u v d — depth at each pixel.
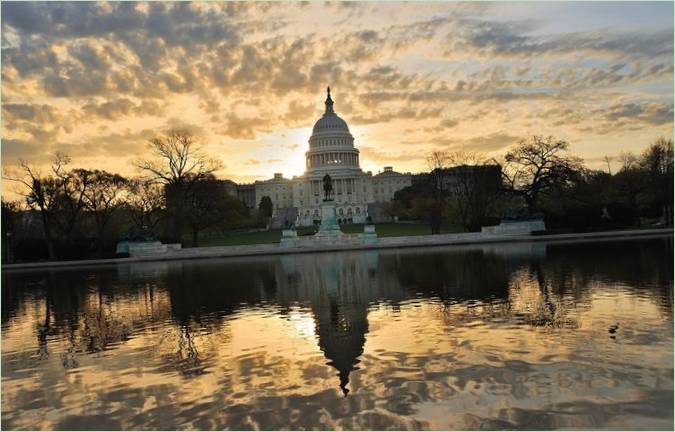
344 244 72.44
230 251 70.94
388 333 17.95
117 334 20.23
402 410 11.59
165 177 81.19
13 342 19.83
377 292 27.08
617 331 16.61
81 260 71.00
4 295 34.97
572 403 11.51
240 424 11.31
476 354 15.04
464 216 89.12
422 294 25.58
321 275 36.88
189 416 11.84
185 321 21.92
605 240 59.53
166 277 41.56
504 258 42.47
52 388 14.11
